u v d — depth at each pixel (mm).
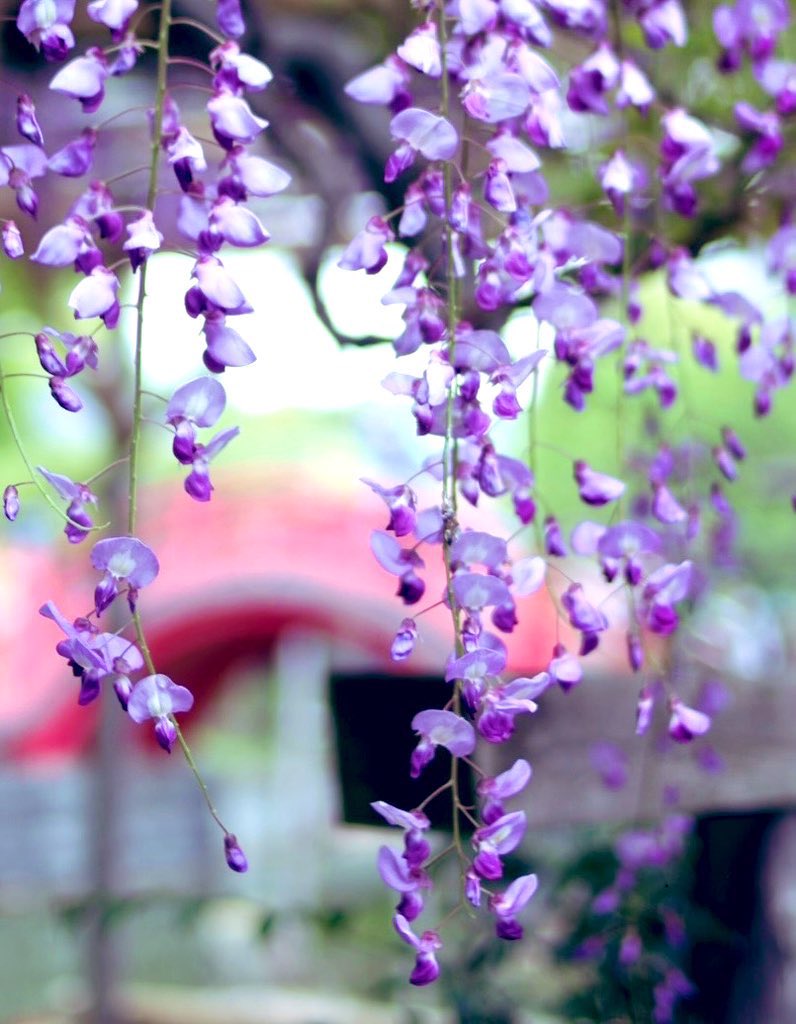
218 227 935
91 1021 2744
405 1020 1614
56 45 960
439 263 1006
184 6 1328
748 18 1214
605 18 1148
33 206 970
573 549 1064
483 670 927
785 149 1398
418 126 954
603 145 1409
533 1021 1658
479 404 951
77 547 3072
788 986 1554
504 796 957
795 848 1571
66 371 937
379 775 1294
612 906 1475
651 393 1510
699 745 1413
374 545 977
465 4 985
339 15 1458
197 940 4039
